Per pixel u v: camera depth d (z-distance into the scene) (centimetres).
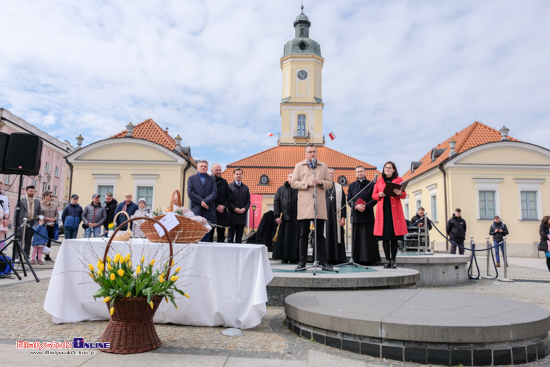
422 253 1070
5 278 781
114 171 2348
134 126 2638
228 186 881
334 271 630
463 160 2128
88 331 412
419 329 345
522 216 2102
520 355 349
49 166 4684
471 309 414
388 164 706
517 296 719
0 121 3506
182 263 439
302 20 3909
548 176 2108
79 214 1179
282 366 322
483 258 1758
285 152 3434
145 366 313
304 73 3750
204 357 339
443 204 2194
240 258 436
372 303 447
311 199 596
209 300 436
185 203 2441
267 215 941
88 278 456
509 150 2123
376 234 708
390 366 335
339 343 378
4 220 873
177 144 2616
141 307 348
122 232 471
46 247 1161
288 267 707
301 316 413
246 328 434
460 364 338
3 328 415
